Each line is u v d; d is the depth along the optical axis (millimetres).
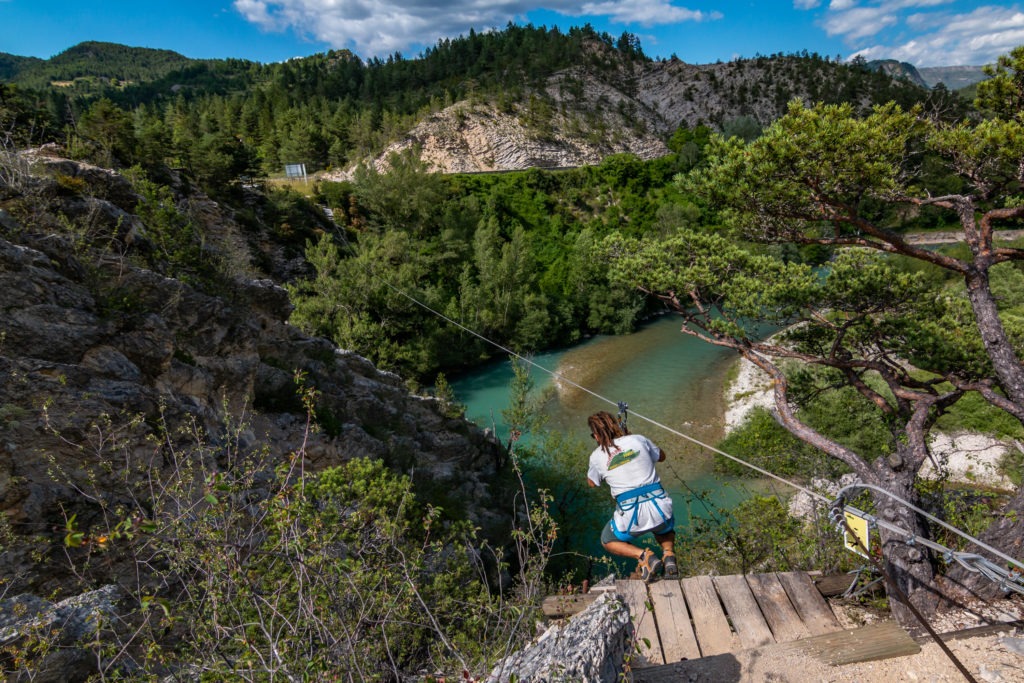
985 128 8117
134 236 14594
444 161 132250
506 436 32719
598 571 20719
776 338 13719
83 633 4848
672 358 49281
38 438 8742
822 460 16594
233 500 4156
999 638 5203
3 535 7586
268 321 19312
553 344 55531
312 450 16281
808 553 8625
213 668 3305
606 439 4934
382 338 45312
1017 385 8344
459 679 3861
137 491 9320
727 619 5898
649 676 5055
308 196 67812
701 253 13602
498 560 5105
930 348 10898
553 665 3512
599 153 149750
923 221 65750
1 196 12086
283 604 3832
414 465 20766
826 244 11055
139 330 11992
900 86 193750
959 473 22094
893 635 5305
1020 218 8414
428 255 59625
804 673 4938
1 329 9492
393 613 4031
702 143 125188
